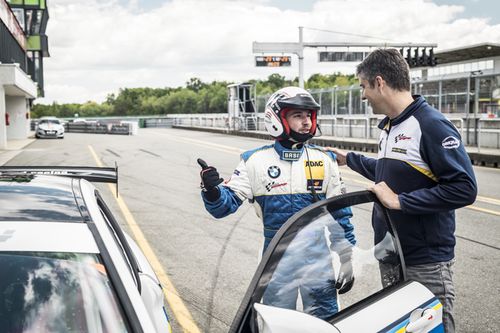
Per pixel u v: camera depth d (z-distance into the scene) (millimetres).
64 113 167875
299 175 2830
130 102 169625
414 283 2580
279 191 2812
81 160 18359
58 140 32375
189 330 4223
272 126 2775
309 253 2137
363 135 24844
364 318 2197
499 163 15867
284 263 2027
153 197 10508
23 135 34531
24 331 1773
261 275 1936
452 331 2684
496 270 5727
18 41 38062
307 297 2123
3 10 29172
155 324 2504
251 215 8586
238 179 2807
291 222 2061
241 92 38812
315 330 1724
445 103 21438
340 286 2264
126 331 1815
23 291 1847
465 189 2447
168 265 5910
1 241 1987
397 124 2664
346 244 2328
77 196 2480
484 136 18656
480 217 8438
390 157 2688
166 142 29312
